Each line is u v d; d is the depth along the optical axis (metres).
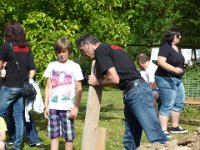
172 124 9.25
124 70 5.54
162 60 8.49
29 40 9.18
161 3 16.73
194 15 18.23
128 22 11.84
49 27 9.41
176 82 8.65
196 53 15.84
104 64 5.34
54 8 9.88
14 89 7.18
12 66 7.18
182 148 4.54
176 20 18.08
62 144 8.13
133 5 11.47
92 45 5.47
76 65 6.65
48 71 6.68
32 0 9.77
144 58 9.47
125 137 6.02
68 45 6.62
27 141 8.33
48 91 6.67
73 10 10.04
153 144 4.77
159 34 17.47
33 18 9.27
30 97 7.28
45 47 9.14
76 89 6.58
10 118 7.80
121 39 10.70
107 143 8.22
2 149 6.31
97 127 4.67
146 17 16.70
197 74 12.20
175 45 8.65
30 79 7.39
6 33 7.26
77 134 9.09
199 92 12.02
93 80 4.66
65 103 6.54
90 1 10.18
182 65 8.72
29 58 7.36
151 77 9.33
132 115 5.90
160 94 8.68
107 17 10.78
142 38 17.50
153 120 5.49
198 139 4.94
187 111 11.53
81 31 10.22
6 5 9.45
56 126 6.55
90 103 4.66
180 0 17.36
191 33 18.59
